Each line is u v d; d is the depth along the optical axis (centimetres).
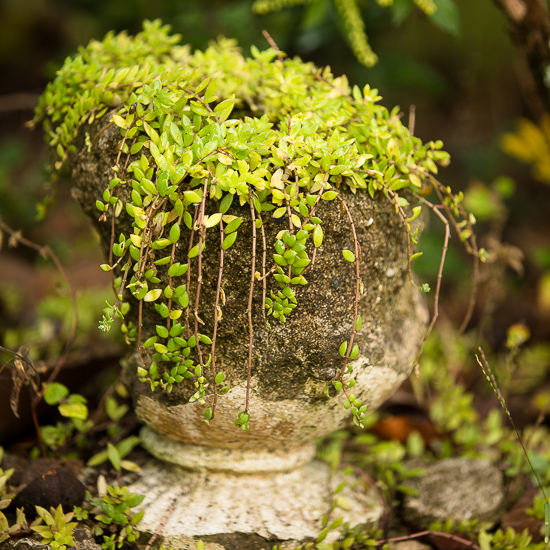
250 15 207
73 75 159
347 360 154
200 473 162
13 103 204
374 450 174
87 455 170
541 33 174
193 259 154
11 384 167
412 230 160
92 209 159
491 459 176
